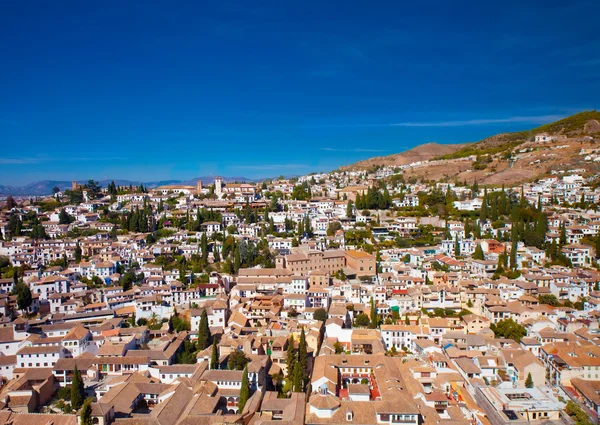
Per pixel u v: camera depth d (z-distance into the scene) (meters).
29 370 148.62
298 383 143.12
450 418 127.38
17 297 192.88
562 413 125.44
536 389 138.62
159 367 153.12
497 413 126.25
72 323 181.12
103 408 120.75
